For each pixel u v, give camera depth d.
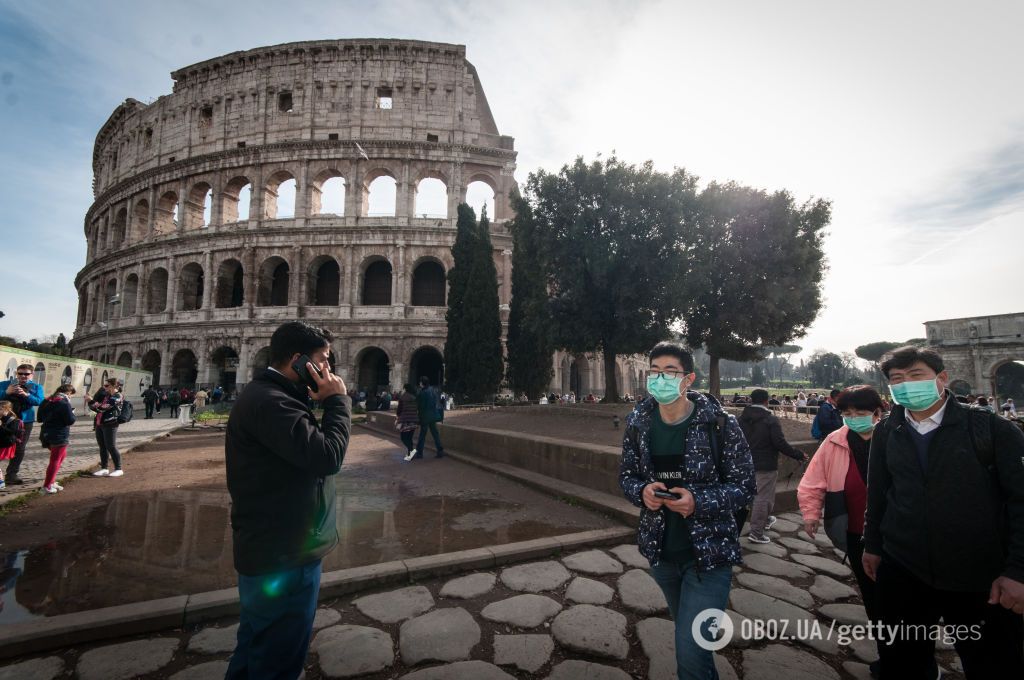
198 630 4.39
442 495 9.98
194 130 45.47
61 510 8.52
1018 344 50.97
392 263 40.50
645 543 3.21
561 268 21.91
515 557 6.21
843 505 4.40
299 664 2.90
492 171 43.75
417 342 39.41
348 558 6.20
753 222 24.41
